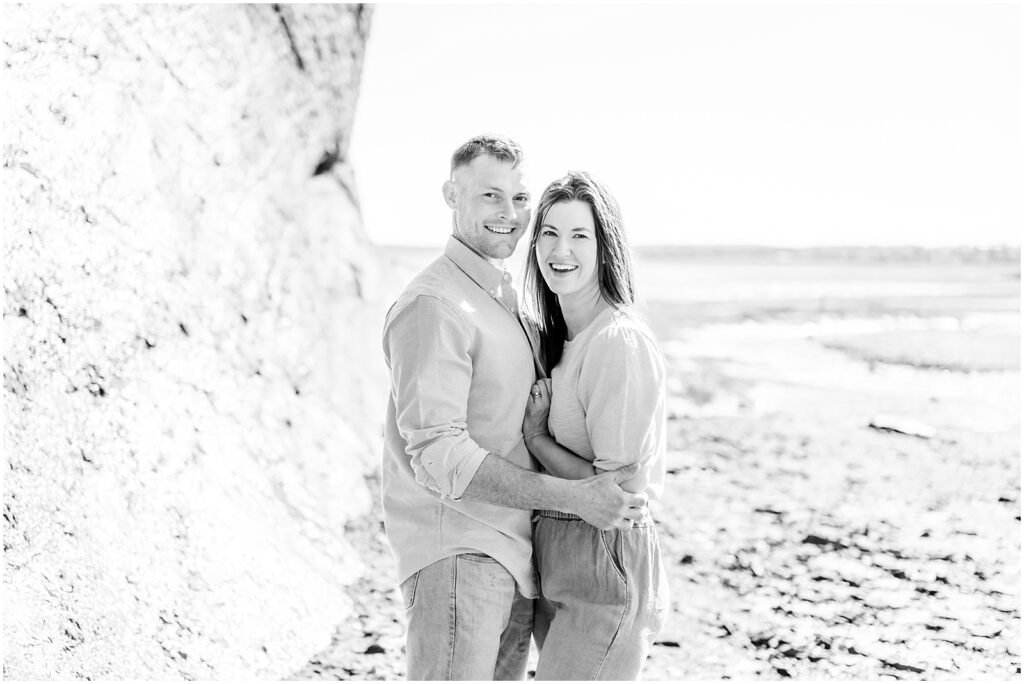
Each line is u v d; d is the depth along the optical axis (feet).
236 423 15.67
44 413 12.54
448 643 8.38
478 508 8.52
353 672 12.34
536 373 9.23
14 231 13.07
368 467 18.88
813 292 110.63
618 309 8.73
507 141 8.95
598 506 7.96
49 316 13.24
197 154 17.63
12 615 10.84
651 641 8.84
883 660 13.21
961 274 149.79
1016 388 37.76
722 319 72.79
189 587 12.49
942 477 23.63
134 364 14.21
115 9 16.05
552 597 8.66
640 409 8.14
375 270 23.90
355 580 15.23
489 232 8.83
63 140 14.20
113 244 14.74
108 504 12.50
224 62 18.83
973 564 17.28
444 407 8.18
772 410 32.76
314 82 22.47
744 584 16.35
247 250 18.60
